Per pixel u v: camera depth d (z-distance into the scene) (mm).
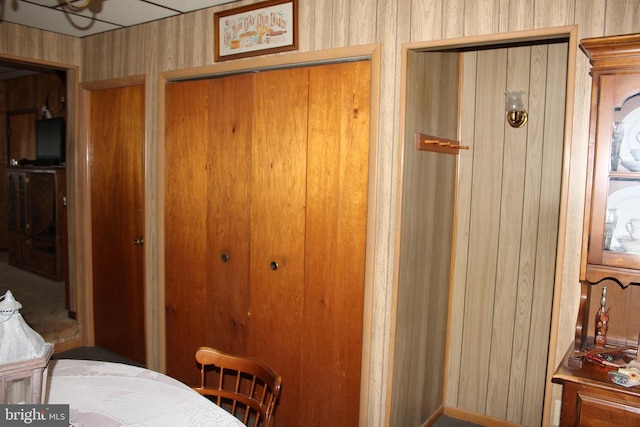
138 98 3416
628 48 1652
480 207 2830
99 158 3771
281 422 2717
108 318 3842
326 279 2512
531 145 2660
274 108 2645
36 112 6645
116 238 3695
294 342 2650
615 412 1611
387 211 2303
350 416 2475
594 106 1732
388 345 2340
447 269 2883
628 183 1757
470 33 2076
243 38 2748
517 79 2676
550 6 1908
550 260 2648
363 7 2330
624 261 1715
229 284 2918
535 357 2729
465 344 2938
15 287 5410
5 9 3082
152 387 1628
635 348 1873
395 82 2254
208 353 1811
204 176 3000
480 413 2920
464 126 2842
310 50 2504
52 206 6320
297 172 2578
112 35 3527
